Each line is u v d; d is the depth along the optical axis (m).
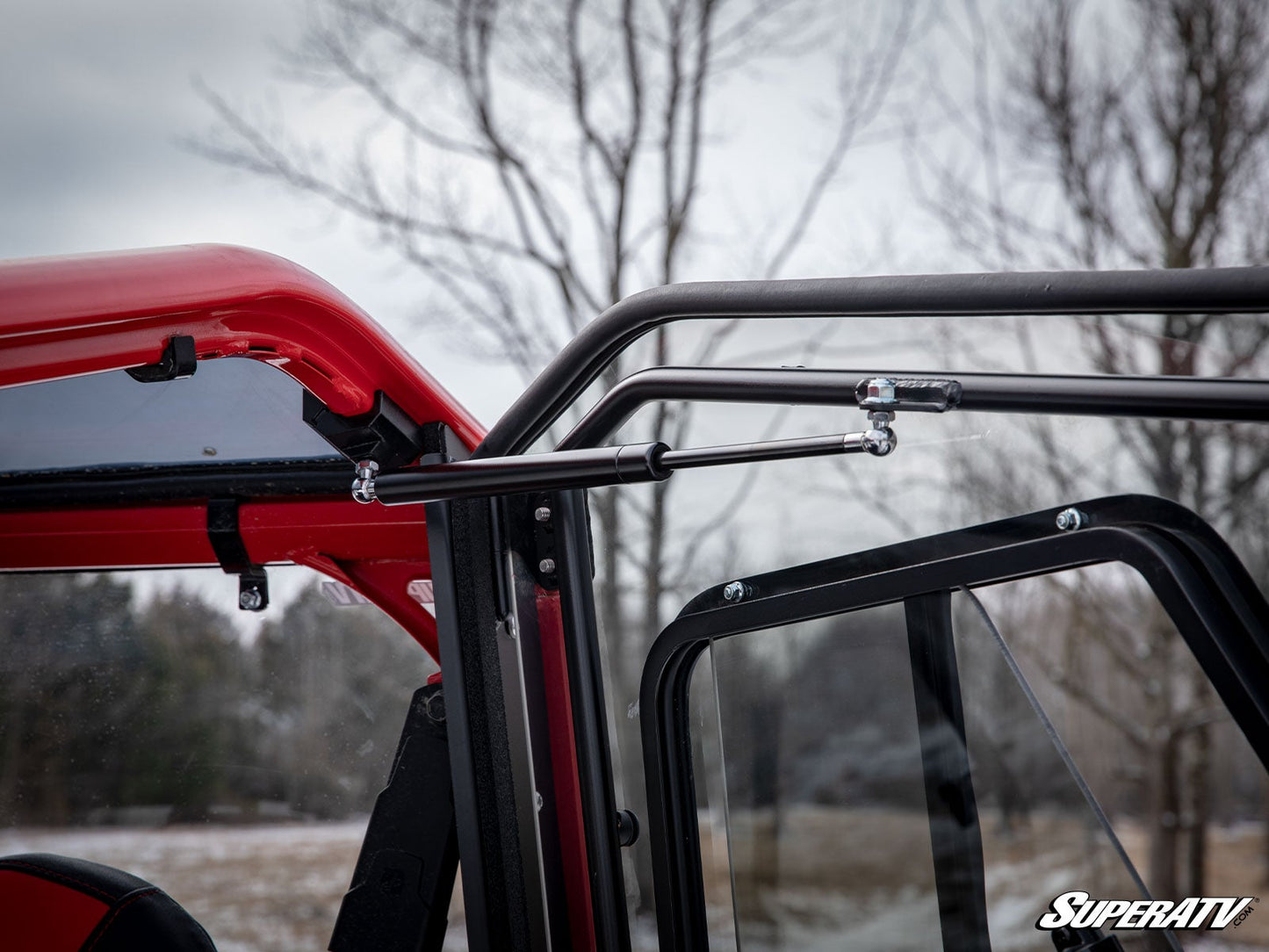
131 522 1.77
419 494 1.37
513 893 1.46
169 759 1.85
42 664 1.88
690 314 1.27
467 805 1.44
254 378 1.37
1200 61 6.24
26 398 1.37
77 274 1.04
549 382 1.37
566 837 1.48
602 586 1.44
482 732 1.45
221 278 1.16
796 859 1.30
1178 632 1.06
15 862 1.68
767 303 1.21
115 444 1.58
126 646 1.85
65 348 1.07
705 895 1.41
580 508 1.44
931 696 1.21
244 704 1.81
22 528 1.83
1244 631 1.07
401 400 1.38
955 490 1.24
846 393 1.17
